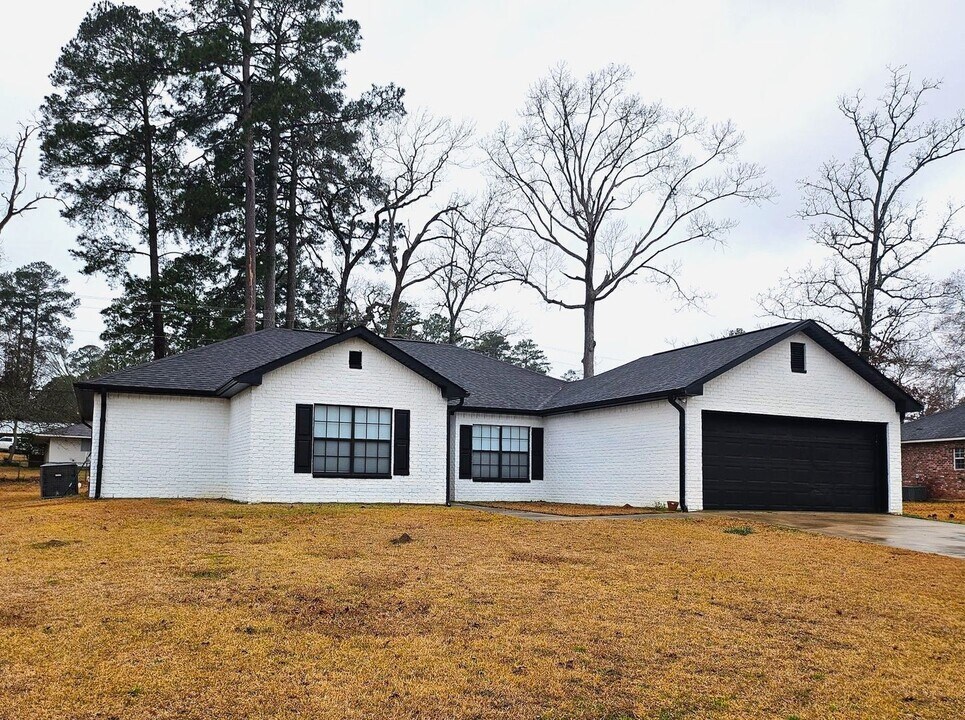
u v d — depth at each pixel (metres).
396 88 34.50
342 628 6.66
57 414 39.97
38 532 11.46
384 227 38.75
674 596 8.00
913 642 6.60
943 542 12.54
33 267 57.91
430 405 18.53
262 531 11.90
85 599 7.29
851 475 19.42
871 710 5.16
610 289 37.91
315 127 32.81
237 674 5.51
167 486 18.39
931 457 32.06
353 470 17.69
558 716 4.98
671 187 36.50
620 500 19.08
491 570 9.11
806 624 7.09
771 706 5.20
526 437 22.39
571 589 8.20
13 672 5.38
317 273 38.00
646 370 21.14
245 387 17.38
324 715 4.89
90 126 31.19
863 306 33.22
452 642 6.34
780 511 17.86
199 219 30.25
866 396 19.69
